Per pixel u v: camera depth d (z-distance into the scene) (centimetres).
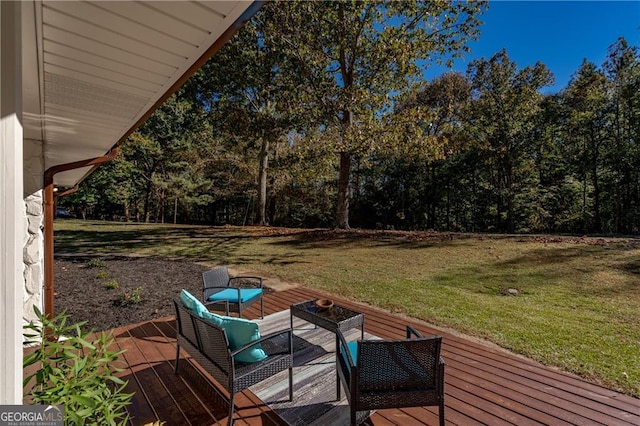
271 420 225
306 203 1958
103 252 883
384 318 415
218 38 138
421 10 960
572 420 219
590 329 373
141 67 167
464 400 243
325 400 246
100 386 150
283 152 1487
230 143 1354
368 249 901
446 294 512
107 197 1906
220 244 1019
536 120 1383
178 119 1603
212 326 213
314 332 368
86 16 118
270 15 966
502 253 761
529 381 268
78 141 334
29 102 218
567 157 1410
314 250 911
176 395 252
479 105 1425
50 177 360
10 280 93
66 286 550
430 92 1595
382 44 925
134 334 369
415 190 1794
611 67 1246
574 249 739
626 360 301
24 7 111
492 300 481
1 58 91
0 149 91
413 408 235
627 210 1240
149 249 939
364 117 912
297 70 1063
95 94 203
